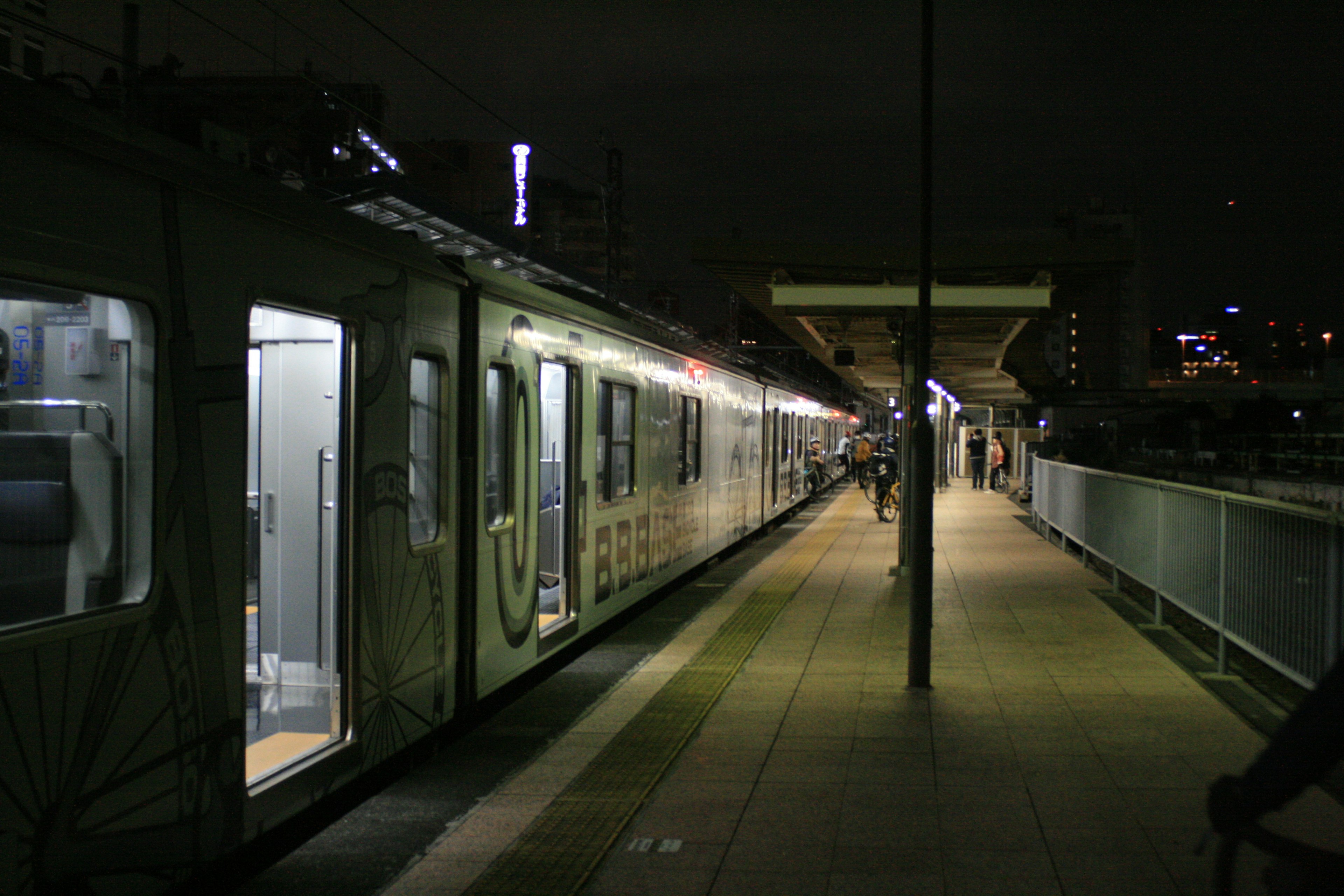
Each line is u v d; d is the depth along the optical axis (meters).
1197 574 8.23
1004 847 4.38
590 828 4.70
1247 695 7.09
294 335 5.09
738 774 5.42
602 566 9.17
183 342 3.66
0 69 2.97
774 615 10.47
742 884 4.05
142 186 3.48
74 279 3.17
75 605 3.22
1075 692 7.14
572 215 86.88
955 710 6.67
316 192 9.89
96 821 3.23
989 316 12.70
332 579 5.06
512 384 6.88
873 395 40.47
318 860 4.55
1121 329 129.75
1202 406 70.81
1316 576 5.75
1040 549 16.39
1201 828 4.58
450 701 5.99
